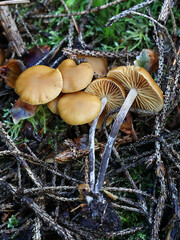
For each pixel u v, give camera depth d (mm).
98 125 185
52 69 167
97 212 145
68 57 177
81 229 146
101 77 177
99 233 144
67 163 169
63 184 161
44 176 164
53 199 154
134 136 175
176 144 167
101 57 182
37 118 181
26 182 167
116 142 172
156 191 158
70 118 157
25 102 166
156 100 167
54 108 169
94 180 154
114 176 167
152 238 137
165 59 184
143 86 163
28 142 180
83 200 145
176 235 140
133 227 148
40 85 159
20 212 153
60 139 183
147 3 171
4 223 150
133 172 168
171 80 167
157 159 153
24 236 142
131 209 148
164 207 151
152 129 181
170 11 168
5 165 174
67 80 163
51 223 138
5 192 160
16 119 173
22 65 180
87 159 163
